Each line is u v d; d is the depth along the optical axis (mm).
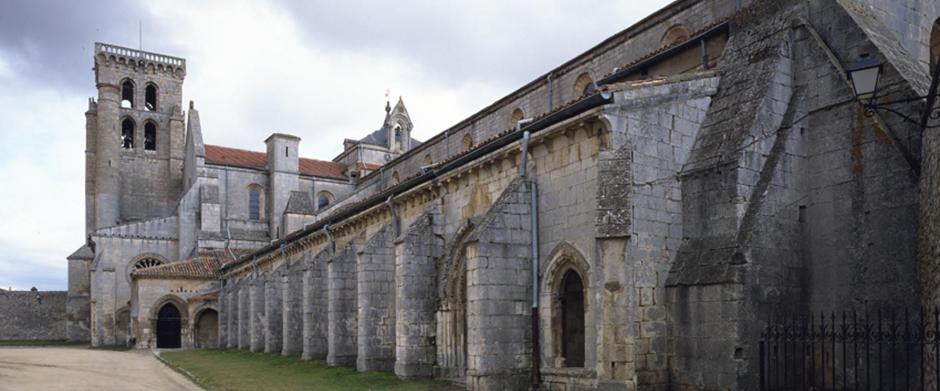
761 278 16094
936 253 12430
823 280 16625
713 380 15930
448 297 24609
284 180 66750
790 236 16781
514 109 34906
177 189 77875
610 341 16719
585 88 30281
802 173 17281
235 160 69000
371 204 31062
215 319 57062
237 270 53406
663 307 17172
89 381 26703
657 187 17625
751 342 15711
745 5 19766
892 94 15836
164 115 79375
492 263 19719
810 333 15727
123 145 78062
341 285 31250
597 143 18219
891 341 13984
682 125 18312
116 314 63281
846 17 17125
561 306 19578
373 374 26078
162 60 79875
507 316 19781
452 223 25219
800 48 17891
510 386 19547
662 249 17391
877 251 15680
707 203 17172
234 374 28234
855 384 14805
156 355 43812
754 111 17125
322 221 36469
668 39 25844
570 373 18250
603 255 17047
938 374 11594
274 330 40688
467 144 39438
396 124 82312
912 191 15180
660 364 16875
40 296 78000
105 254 63688
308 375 27156
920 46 20219
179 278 57938
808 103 17516
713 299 16125
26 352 49000
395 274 26953
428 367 24875
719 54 20625
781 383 15836
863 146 16234
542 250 20109
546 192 20250
